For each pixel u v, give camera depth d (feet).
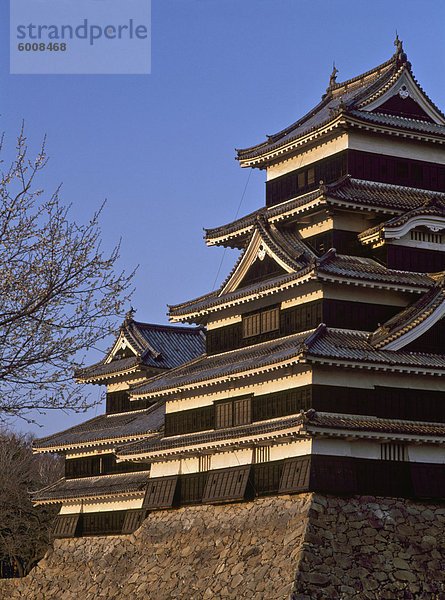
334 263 193.16
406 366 184.24
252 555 178.91
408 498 183.83
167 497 217.56
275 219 211.00
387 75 217.77
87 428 276.21
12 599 254.88
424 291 196.44
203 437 205.26
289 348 186.80
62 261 106.32
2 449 326.85
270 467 189.57
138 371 271.69
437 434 183.62
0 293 104.06
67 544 258.57
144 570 208.44
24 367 102.68
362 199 198.18
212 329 225.56
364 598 164.66
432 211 199.21
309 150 217.77
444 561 176.35
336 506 175.52
